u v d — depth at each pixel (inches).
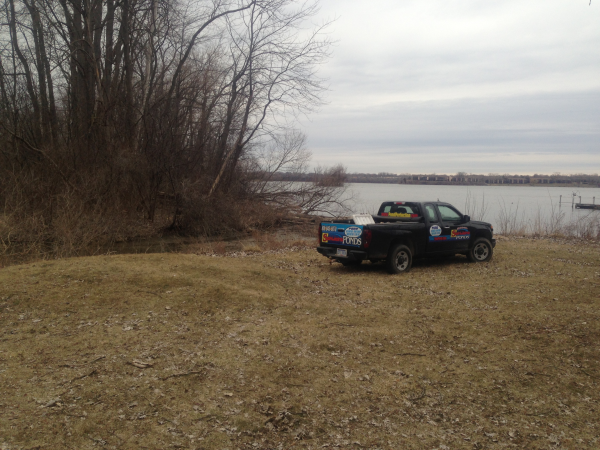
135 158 765.9
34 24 877.8
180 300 278.8
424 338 241.3
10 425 141.5
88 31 824.3
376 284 362.9
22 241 565.3
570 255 510.6
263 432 149.9
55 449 132.0
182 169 828.0
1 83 853.8
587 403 173.6
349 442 146.8
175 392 171.0
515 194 3959.2
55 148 784.3
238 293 300.4
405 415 164.6
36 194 669.3
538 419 162.4
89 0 844.6
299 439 147.3
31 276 296.4
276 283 343.6
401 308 295.9
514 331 250.4
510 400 176.1
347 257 398.3
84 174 740.0
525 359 213.5
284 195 981.2
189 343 219.3
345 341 234.2
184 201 757.3
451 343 234.7
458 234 449.1
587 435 152.3
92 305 260.2
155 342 217.8
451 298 320.8
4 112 834.2
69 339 215.0
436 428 156.5
